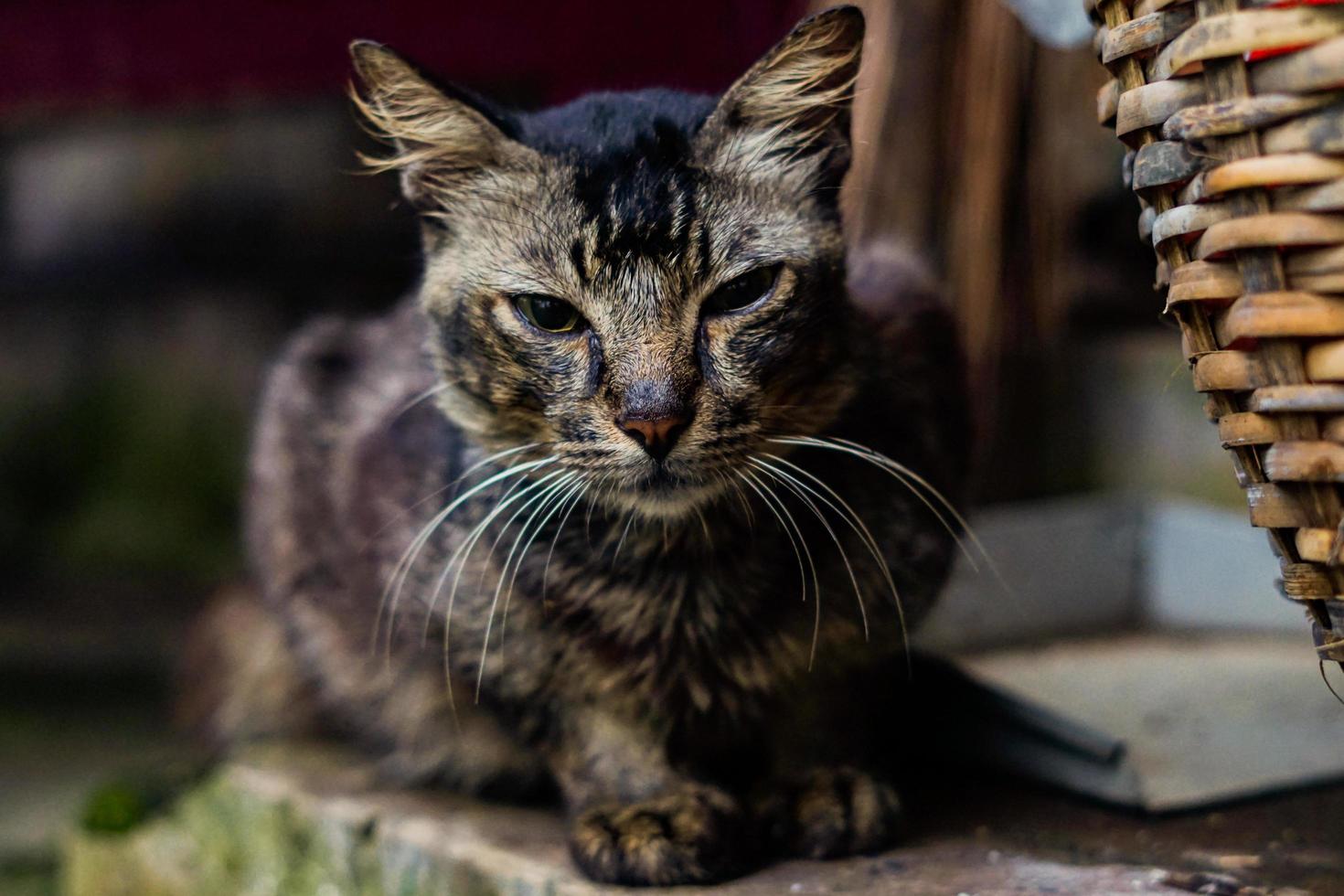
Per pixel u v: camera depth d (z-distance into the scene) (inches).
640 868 20.6
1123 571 30.8
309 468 26.8
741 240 20.6
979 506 31.3
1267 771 22.9
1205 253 16.7
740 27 28.9
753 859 21.2
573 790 22.3
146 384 60.7
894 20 29.2
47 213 63.8
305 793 25.1
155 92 31.2
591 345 20.7
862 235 29.3
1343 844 21.0
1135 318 38.1
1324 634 17.2
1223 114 16.2
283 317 59.7
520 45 30.1
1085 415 34.6
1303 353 16.4
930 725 24.2
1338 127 15.9
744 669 21.8
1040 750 23.2
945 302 26.1
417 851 22.9
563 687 22.0
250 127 60.9
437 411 23.9
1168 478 33.7
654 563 21.4
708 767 22.9
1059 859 20.9
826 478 21.6
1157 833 21.6
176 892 26.6
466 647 22.4
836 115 21.6
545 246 20.7
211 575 56.1
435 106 21.4
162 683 43.8
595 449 20.6
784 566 21.5
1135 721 24.9
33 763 36.6
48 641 48.6
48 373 61.6
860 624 21.7
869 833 21.2
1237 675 26.9
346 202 59.0
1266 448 16.8
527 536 21.7
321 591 26.4
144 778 31.4
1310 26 15.8
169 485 59.5
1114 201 38.4
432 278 22.1
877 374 22.6
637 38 29.6
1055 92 32.0
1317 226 16.1
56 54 31.1
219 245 61.3
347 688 26.3
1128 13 17.2
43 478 60.4
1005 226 30.2
